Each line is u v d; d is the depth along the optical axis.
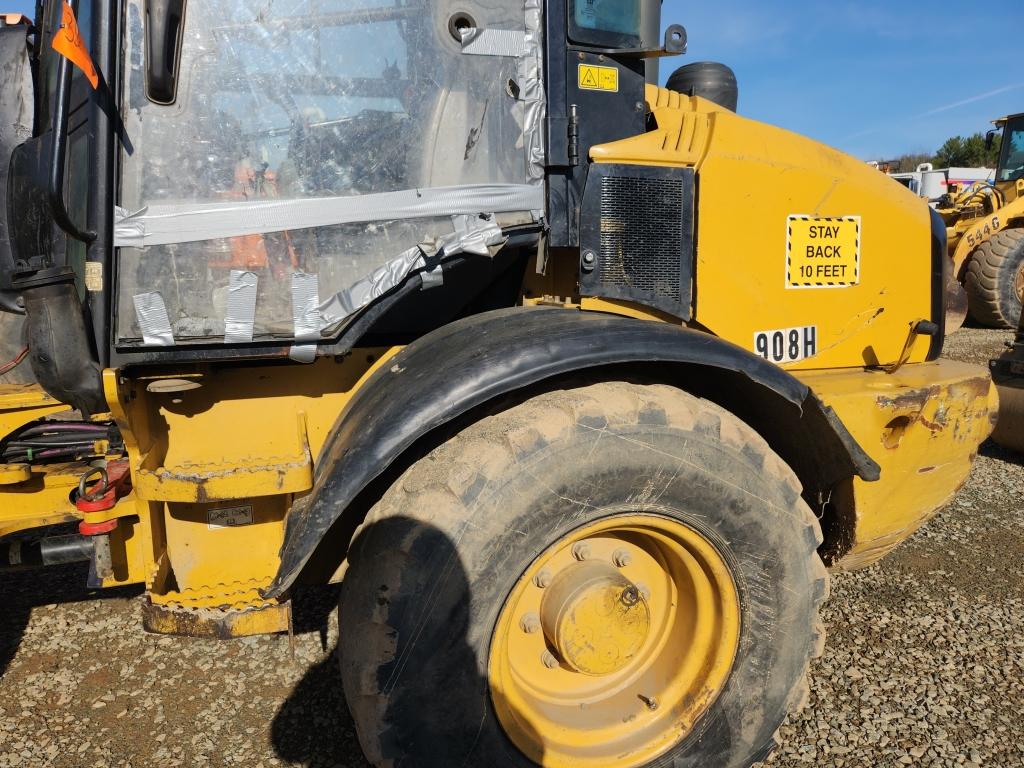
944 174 19.23
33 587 3.24
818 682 2.52
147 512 1.98
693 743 1.95
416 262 1.86
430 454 1.75
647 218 2.21
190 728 2.35
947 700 2.43
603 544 1.95
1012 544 3.56
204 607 1.97
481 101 1.96
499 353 1.73
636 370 2.00
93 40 1.68
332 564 2.10
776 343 2.47
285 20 1.80
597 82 2.11
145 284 1.74
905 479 2.50
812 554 2.01
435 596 1.65
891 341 2.71
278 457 1.91
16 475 2.34
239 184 1.79
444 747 1.70
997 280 9.70
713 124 2.32
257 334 1.79
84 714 2.42
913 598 3.06
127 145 1.72
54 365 1.84
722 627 1.96
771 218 2.39
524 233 2.02
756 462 1.91
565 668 1.97
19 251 2.03
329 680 2.58
